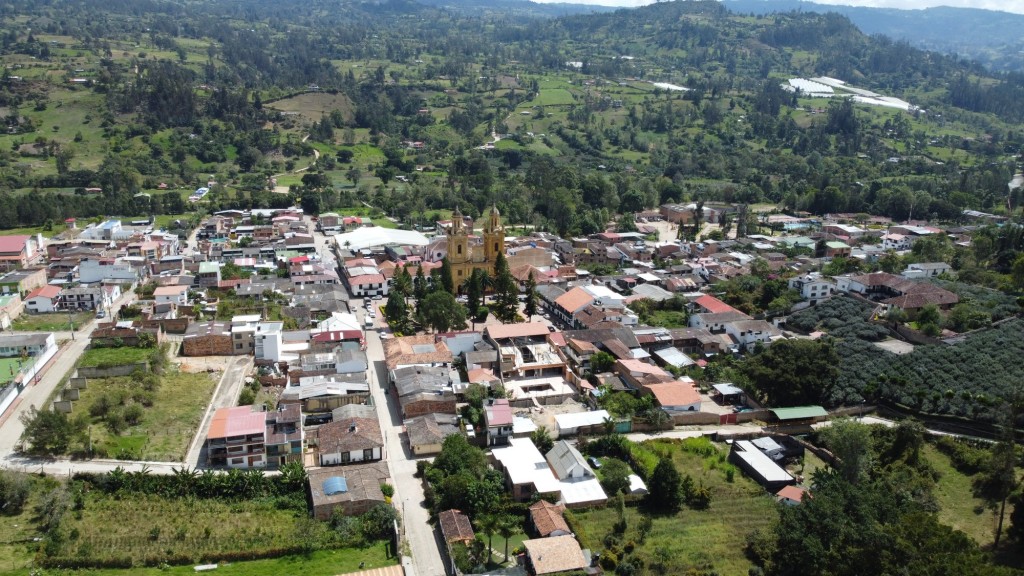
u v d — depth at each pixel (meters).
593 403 129.50
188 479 101.75
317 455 112.19
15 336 141.38
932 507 98.69
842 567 80.56
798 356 132.88
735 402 135.38
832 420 125.19
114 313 170.88
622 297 182.62
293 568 87.94
